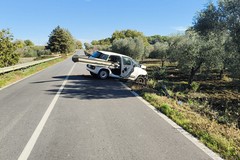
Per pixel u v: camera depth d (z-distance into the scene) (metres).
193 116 7.84
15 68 18.80
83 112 7.95
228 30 15.54
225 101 16.48
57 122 6.80
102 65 16.81
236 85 23.39
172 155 4.91
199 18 16.67
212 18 15.76
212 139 5.73
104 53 17.06
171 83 23.66
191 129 6.45
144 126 6.68
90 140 5.55
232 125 7.75
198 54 22.20
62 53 80.50
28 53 72.56
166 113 8.02
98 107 8.70
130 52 49.88
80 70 23.84
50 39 80.31
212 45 21.09
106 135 5.89
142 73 16.91
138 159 4.68
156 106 8.98
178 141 5.67
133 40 51.50
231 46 15.20
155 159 4.70
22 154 4.75
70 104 9.02
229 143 5.58
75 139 5.58
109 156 4.76
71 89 12.36
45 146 5.15
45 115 7.46
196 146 5.42
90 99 10.05
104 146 5.23
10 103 9.00
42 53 76.88
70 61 42.16
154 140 5.68
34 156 4.68
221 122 8.48
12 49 27.09
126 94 11.51
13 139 5.50
